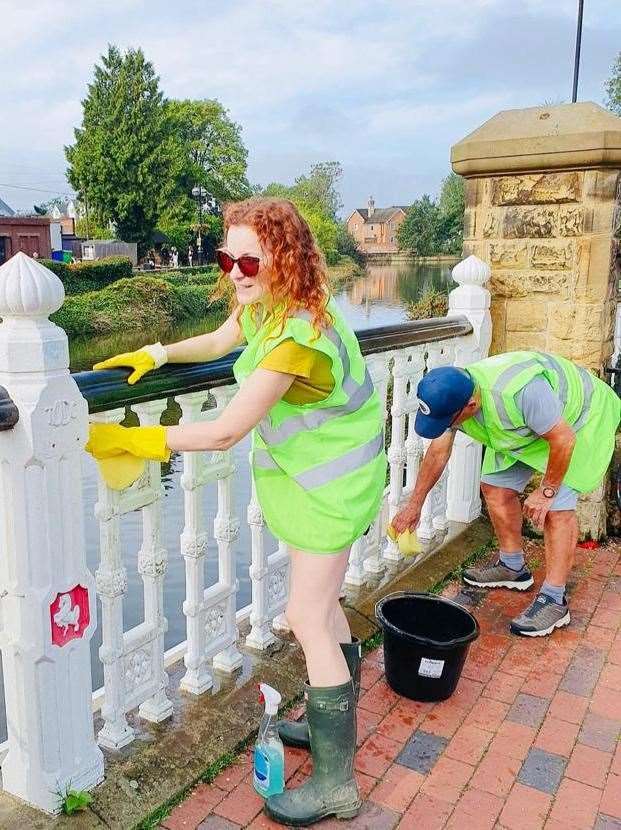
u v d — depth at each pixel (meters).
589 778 2.17
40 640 1.75
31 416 1.61
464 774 2.18
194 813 1.97
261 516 2.56
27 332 1.60
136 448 1.71
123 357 1.88
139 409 2.06
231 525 2.45
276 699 1.98
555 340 3.98
